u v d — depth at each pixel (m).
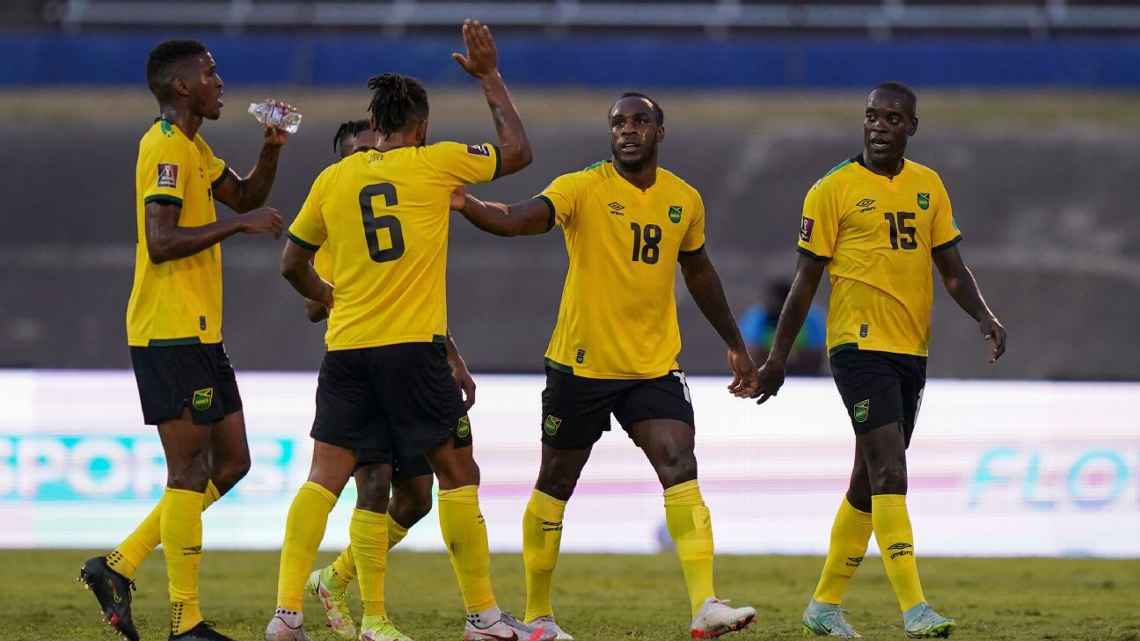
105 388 43.41
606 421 24.56
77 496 43.09
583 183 24.12
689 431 24.02
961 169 98.19
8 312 88.56
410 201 22.16
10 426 43.22
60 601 32.16
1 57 108.75
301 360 83.88
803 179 96.94
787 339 25.56
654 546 43.62
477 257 93.56
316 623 28.19
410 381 22.03
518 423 43.66
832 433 43.56
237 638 26.06
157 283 21.98
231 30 113.44
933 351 84.38
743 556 42.44
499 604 32.91
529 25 113.38
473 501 22.89
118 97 107.88
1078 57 105.94
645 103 24.11
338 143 26.58
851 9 113.00
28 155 101.19
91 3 113.94
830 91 106.25
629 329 24.05
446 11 113.88
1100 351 83.75
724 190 96.19
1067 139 100.88
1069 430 43.16
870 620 29.17
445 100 103.62
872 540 46.38
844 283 25.06
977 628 27.70
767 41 108.06
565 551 43.38
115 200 98.31
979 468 43.00
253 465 43.28
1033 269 90.31
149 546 23.14
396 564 40.75
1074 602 33.12
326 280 26.11
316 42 107.31
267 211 21.94
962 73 106.25
